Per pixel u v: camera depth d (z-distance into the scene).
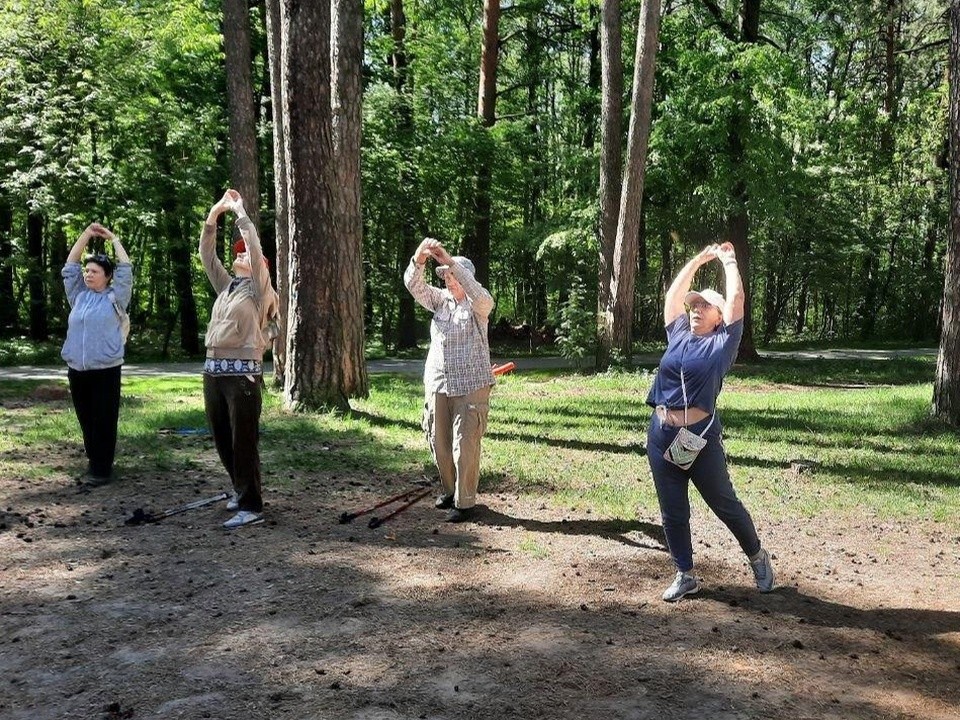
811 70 28.61
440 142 24.77
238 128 15.65
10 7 20.36
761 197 20.53
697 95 20.70
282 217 14.13
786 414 12.30
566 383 16.75
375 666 3.70
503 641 4.01
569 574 5.04
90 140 21.86
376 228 25.62
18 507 6.37
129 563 5.09
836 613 4.53
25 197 20.34
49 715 3.24
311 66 10.60
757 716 3.32
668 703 3.41
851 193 34.00
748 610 4.52
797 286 40.19
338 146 11.45
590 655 3.86
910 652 4.03
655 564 5.29
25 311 32.00
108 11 21.05
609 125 18.77
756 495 7.25
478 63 29.53
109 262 7.14
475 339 6.16
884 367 21.34
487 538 5.79
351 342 11.82
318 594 4.61
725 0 23.66
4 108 20.47
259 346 5.93
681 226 23.39
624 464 8.40
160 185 22.11
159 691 3.44
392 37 26.70
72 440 9.15
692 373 4.48
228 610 4.36
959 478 8.00
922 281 36.22
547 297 34.44
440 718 3.25
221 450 6.15
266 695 3.41
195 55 22.23
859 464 8.59
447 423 6.34
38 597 4.52
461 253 27.41
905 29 30.23
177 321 32.19
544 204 32.38
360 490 7.14
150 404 12.03
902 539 6.05
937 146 31.67
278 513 6.31
